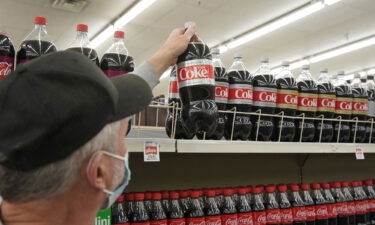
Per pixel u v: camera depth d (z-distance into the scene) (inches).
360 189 78.2
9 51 43.6
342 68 390.9
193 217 55.0
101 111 22.7
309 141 64.5
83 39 51.3
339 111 68.6
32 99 21.6
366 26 266.4
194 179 73.6
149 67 42.9
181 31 47.0
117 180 26.6
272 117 59.9
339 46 314.3
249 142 54.1
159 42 299.9
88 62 24.0
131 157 67.6
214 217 56.2
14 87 22.3
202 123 46.6
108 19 247.1
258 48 317.7
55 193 22.8
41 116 21.2
